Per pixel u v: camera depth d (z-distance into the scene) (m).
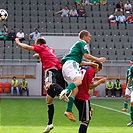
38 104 37.62
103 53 55.28
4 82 51.78
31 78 51.97
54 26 58.62
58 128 20.42
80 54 15.47
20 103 38.69
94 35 57.88
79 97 14.91
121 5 61.59
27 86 51.47
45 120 25.05
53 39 52.94
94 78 15.73
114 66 53.12
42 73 52.12
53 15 60.47
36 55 18.06
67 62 15.41
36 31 54.91
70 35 56.84
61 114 29.00
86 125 14.98
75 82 14.64
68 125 22.67
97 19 60.22
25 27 58.38
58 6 62.03
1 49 53.94
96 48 55.69
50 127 16.98
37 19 59.47
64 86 16.75
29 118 26.11
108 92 51.34
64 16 60.22
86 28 58.78
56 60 16.86
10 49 54.00
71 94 14.88
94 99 46.62
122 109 32.50
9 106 35.19
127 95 30.36
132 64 24.56
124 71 53.38
